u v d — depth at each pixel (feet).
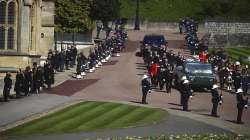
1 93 329.11
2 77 361.71
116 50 490.08
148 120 262.47
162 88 350.43
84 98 314.55
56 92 332.19
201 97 333.42
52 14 472.44
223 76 371.15
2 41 374.63
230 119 275.18
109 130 242.37
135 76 390.83
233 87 376.27
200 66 357.00
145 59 439.63
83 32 548.31
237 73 352.28
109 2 620.90
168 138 226.58
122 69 419.54
